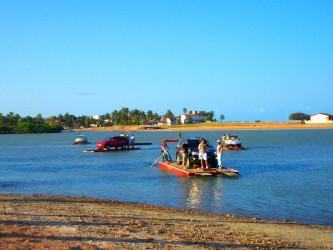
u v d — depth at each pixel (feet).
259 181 99.04
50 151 245.86
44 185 99.76
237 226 52.75
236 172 108.17
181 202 74.08
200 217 59.21
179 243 41.75
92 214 57.72
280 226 53.98
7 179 112.06
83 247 38.75
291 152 208.95
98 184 99.76
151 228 48.65
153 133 633.61
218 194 81.56
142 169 131.54
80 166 146.92
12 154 223.30
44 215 55.57
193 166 116.67
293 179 102.99
